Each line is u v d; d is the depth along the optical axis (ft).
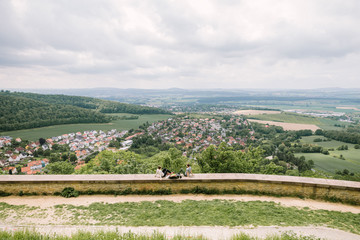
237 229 30.83
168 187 44.62
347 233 30.53
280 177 45.01
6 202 41.19
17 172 248.32
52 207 39.29
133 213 36.88
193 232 29.71
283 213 36.65
